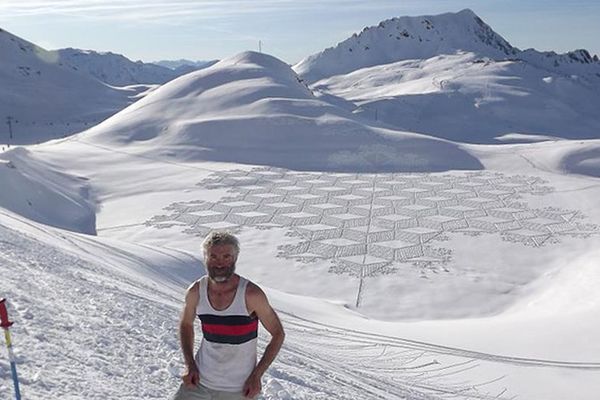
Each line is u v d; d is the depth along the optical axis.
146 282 26.91
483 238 63.22
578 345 29.72
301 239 63.31
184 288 33.09
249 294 4.29
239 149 112.38
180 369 9.16
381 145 110.56
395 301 48.19
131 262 34.88
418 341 29.17
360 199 80.19
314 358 17.84
